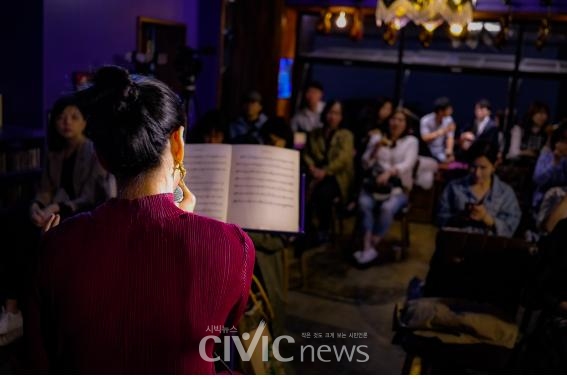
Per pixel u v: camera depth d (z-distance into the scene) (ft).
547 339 8.66
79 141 11.09
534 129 22.06
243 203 7.75
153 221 3.35
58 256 3.29
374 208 17.57
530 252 9.78
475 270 9.98
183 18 20.84
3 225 13.23
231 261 3.43
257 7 22.59
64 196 11.12
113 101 3.26
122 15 17.42
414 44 24.04
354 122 24.23
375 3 21.09
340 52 24.68
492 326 8.82
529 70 22.88
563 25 21.72
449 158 23.22
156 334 3.23
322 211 18.38
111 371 3.21
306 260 17.61
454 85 23.88
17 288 10.23
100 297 3.22
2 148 13.44
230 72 23.18
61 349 3.33
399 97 24.49
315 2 22.17
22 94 14.78
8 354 9.61
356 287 15.64
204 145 8.03
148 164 3.37
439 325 9.00
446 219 13.17
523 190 18.93
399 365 11.46
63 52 15.21
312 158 18.51
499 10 19.95
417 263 17.85
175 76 20.74
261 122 17.84
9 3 14.55
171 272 3.27
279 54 22.84
